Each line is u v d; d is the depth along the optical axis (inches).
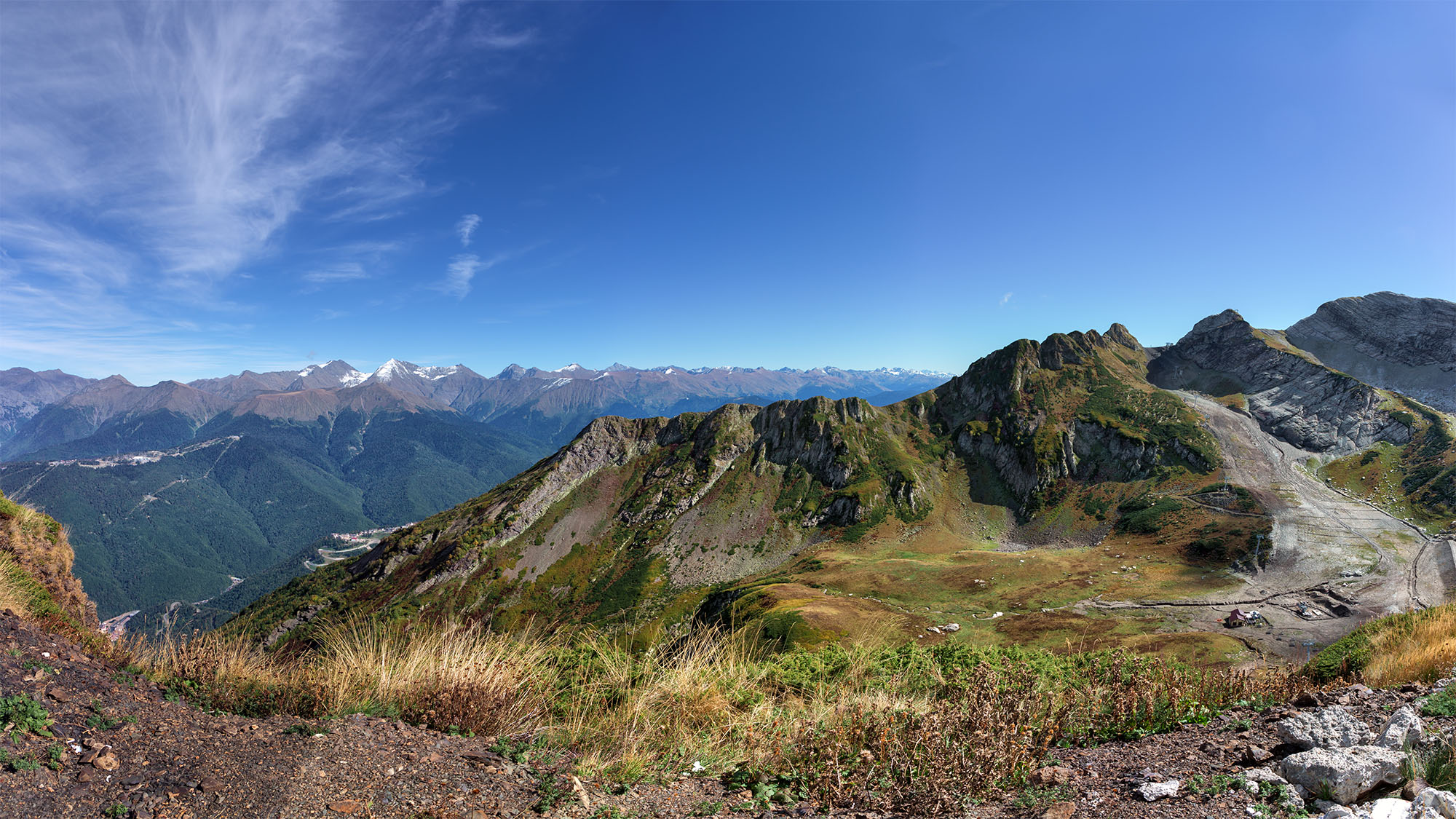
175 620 293.3
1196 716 295.7
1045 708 288.7
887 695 335.0
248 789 185.5
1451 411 6633.9
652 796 219.3
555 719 299.3
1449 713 235.0
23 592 348.8
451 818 185.5
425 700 268.2
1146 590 3356.3
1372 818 166.2
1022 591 3437.5
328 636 294.7
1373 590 3189.0
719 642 391.2
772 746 256.8
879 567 3998.5
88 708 218.8
